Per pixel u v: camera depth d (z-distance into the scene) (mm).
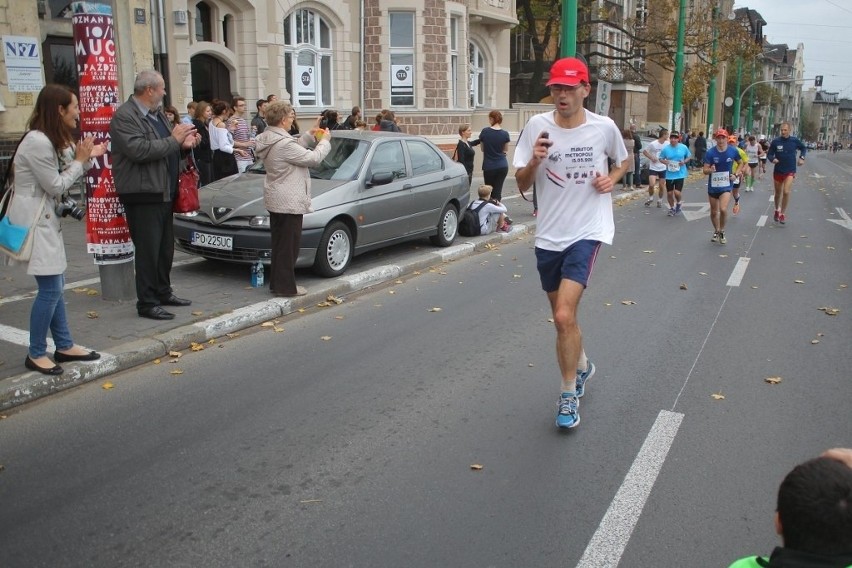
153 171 6406
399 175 9828
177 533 3592
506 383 5648
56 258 5141
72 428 4746
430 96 20438
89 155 5188
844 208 18094
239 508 3822
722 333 7031
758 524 3732
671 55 30953
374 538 3564
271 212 7461
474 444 4605
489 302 8102
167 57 14391
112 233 7082
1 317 6660
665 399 5383
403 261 9789
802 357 6336
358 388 5496
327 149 7539
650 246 11930
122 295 7234
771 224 14734
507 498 3957
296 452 4457
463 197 11203
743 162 16156
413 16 19844
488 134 13078
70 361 5555
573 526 3695
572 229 4781
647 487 4090
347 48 18984
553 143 4719
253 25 16359
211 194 8625
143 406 5105
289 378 5680
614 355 6359
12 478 4113
